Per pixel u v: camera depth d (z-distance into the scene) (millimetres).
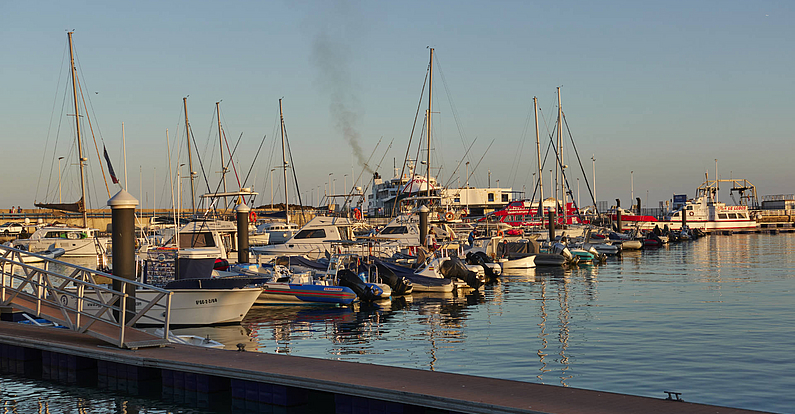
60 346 15203
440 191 65562
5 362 16734
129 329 16453
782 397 13016
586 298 28859
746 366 15531
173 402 13281
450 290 31703
